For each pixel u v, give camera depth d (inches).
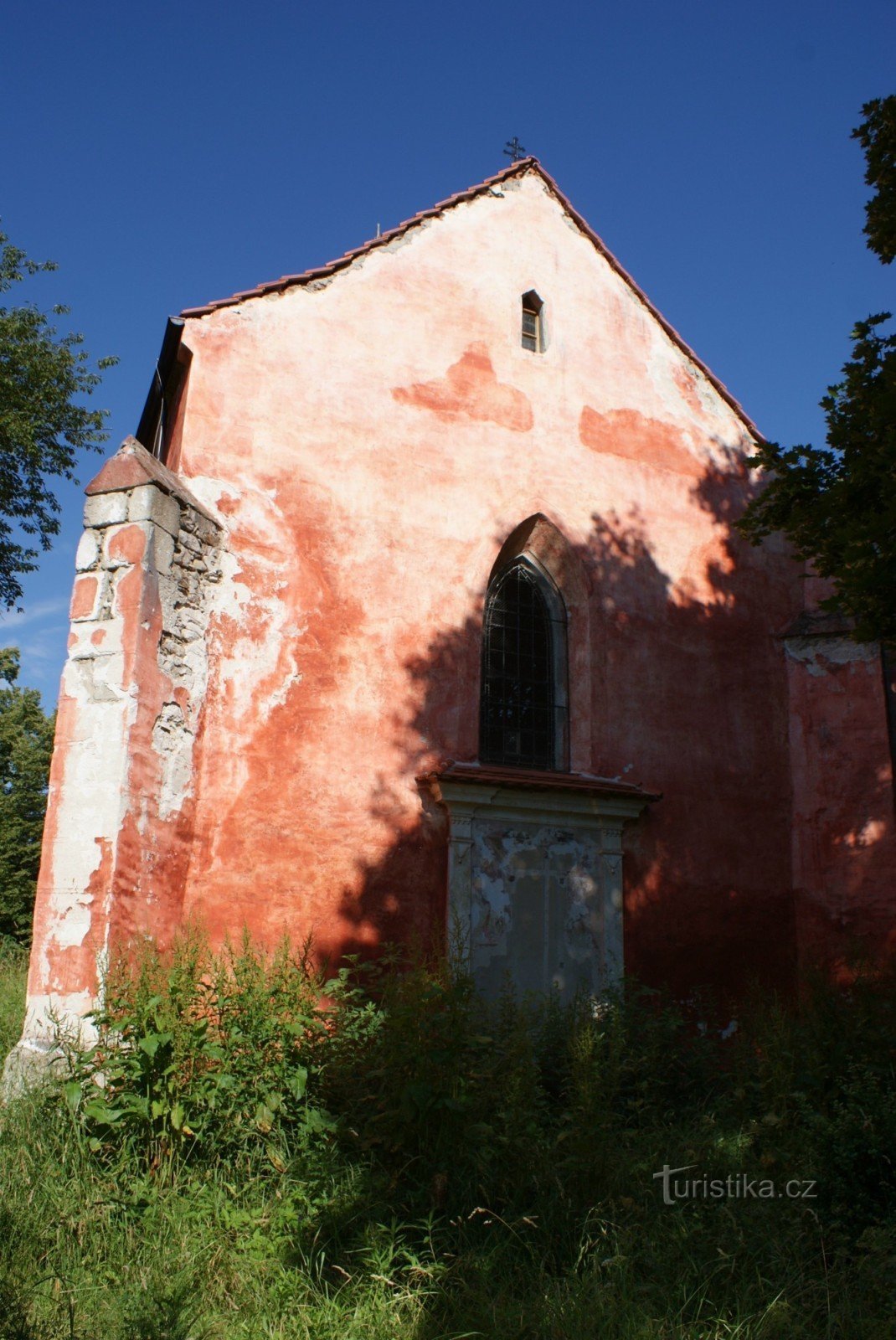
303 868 404.8
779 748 535.2
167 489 388.5
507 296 529.0
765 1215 243.0
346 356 473.1
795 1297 213.2
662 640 521.7
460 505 482.6
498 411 506.9
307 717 420.8
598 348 550.6
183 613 394.0
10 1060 321.7
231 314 450.9
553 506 509.4
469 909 430.6
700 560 545.6
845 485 355.6
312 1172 250.5
